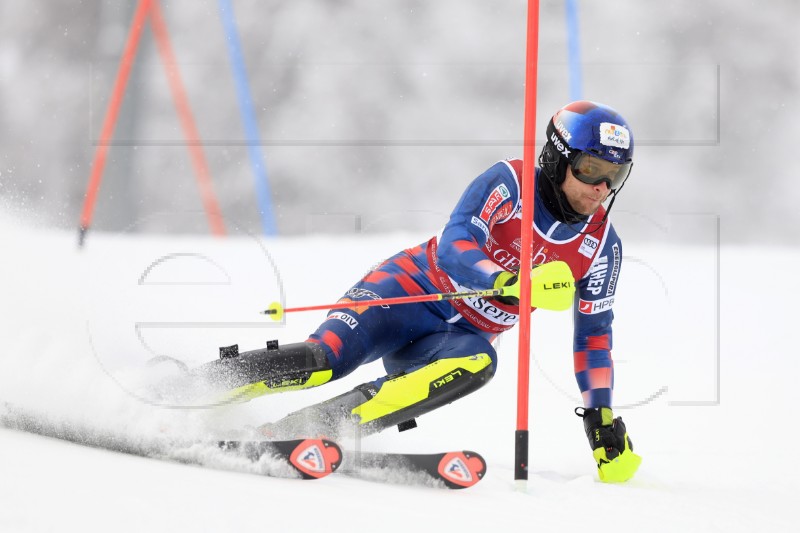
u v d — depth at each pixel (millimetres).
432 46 67938
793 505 10773
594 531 8406
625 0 68812
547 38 67938
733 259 40438
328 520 7699
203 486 8430
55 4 63469
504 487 10648
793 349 23344
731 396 18672
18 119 61719
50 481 7961
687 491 11477
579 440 15078
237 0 67250
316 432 10773
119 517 7125
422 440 14297
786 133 67438
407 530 7676
